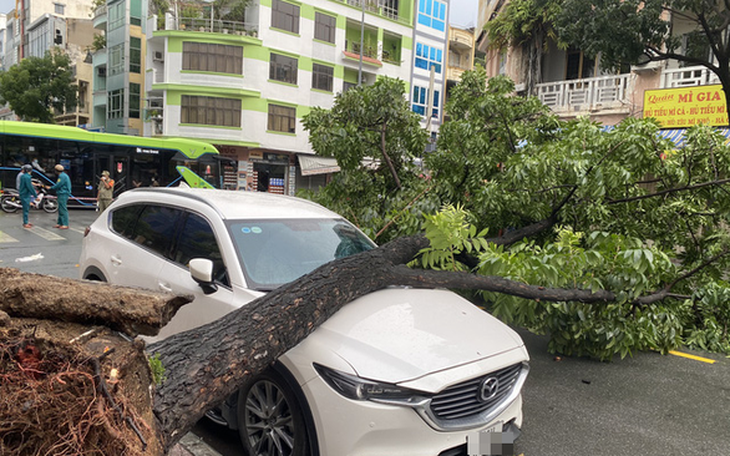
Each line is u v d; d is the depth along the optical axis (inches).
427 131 285.3
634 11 439.2
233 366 98.1
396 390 101.3
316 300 118.3
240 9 1258.0
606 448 140.6
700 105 548.1
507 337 128.1
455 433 105.0
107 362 67.1
